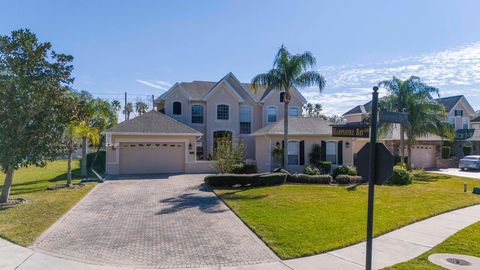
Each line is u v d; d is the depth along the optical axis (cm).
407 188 1916
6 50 1362
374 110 615
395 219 1114
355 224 1050
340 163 2619
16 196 1566
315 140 2595
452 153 4175
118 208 1341
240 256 802
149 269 724
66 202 1407
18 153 1381
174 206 1380
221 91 3219
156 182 2098
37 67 1430
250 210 1271
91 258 789
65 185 1917
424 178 2603
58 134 1510
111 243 902
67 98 1589
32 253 814
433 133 2897
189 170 2634
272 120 3419
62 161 4147
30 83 1397
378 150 611
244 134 3328
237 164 2423
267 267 731
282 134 2503
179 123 2738
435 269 694
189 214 1238
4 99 1363
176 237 957
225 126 3225
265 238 922
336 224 1049
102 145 4147
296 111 3491
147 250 847
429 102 2823
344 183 2086
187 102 3186
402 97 2836
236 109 3259
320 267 726
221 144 2538
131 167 2564
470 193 1728
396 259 767
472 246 847
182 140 2638
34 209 1273
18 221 1096
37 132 1441
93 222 1121
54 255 805
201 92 3309
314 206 1335
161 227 1062
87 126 2222
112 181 2139
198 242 911
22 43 1377
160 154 2614
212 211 1288
